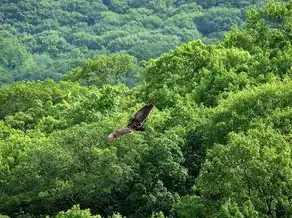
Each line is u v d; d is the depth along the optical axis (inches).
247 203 6358.3
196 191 7746.1
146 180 7691.9
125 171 7682.1
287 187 6628.9
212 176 6815.9
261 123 7175.2
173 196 7662.4
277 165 6619.1
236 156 6727.4
